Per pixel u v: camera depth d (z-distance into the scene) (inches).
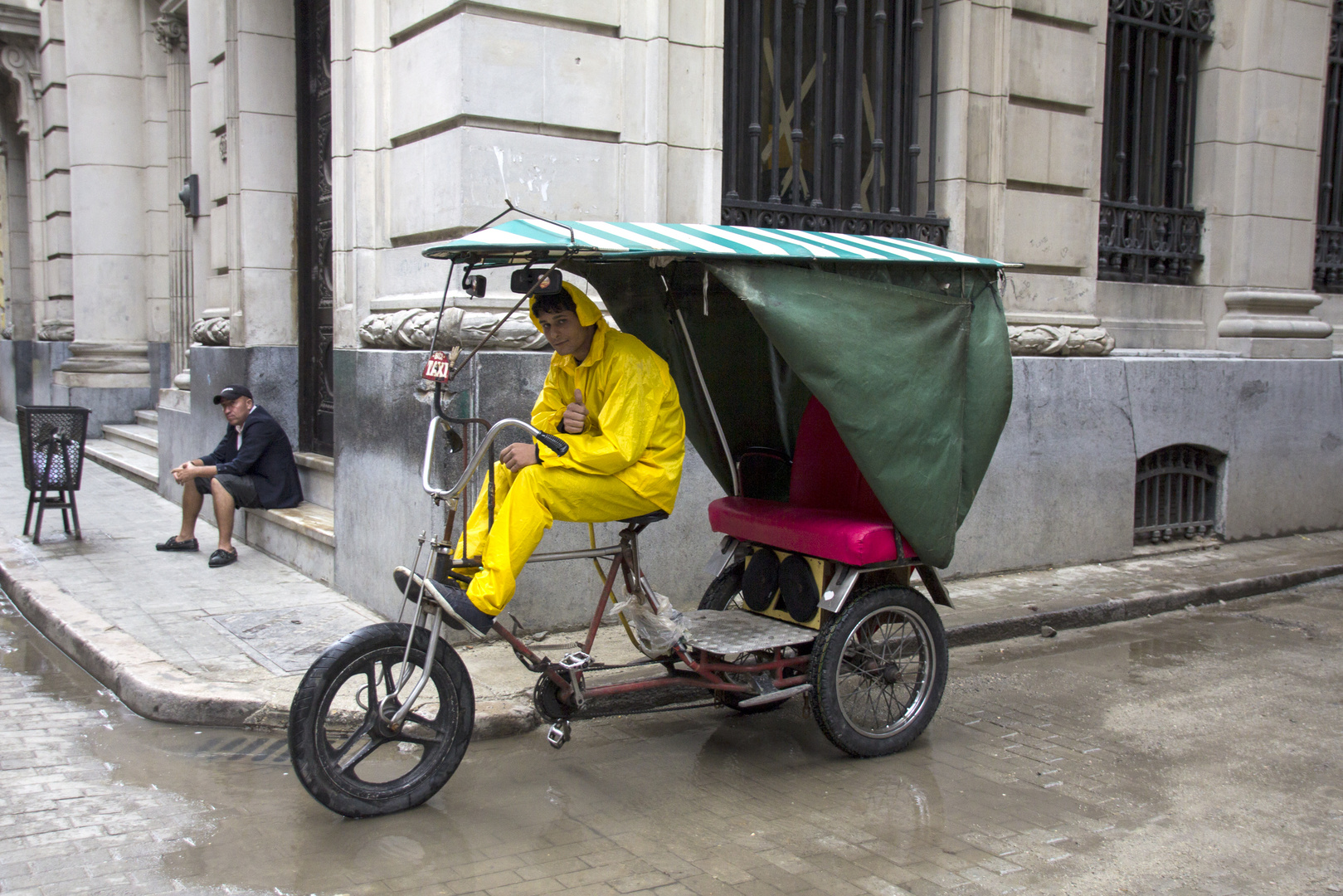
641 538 239.3
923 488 169.0
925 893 129.3
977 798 158.9
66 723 186.5
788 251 158.2
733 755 176.4
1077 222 320.5
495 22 221.9
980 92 298.4
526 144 227.1
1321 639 252.8
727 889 129.6
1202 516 350.0
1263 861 138.4
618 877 132.6
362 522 249.8
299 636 225.0
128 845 139.7
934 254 177.2
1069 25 316.2
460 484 148.3
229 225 341.7
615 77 237.5
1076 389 306.8
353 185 259.4
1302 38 362.6
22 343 709.9
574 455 150.2
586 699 158.4
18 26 623.5
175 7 478.0
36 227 666.2
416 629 148.9
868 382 162.6
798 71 272.8
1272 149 358.0
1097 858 139.1
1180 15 350.9
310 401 336.8
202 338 369.7
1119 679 220.1
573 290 158.1
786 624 180.9
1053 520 306.2
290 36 334.0
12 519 357.1
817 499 188.7
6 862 134.0
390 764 168.4
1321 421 368.8
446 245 142.3
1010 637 250.5
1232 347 357.7
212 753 173.9
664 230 161.3
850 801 157.3
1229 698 207.9
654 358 159.0
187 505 307.7
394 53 246.5
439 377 148.5
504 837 143.8
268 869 133.4
